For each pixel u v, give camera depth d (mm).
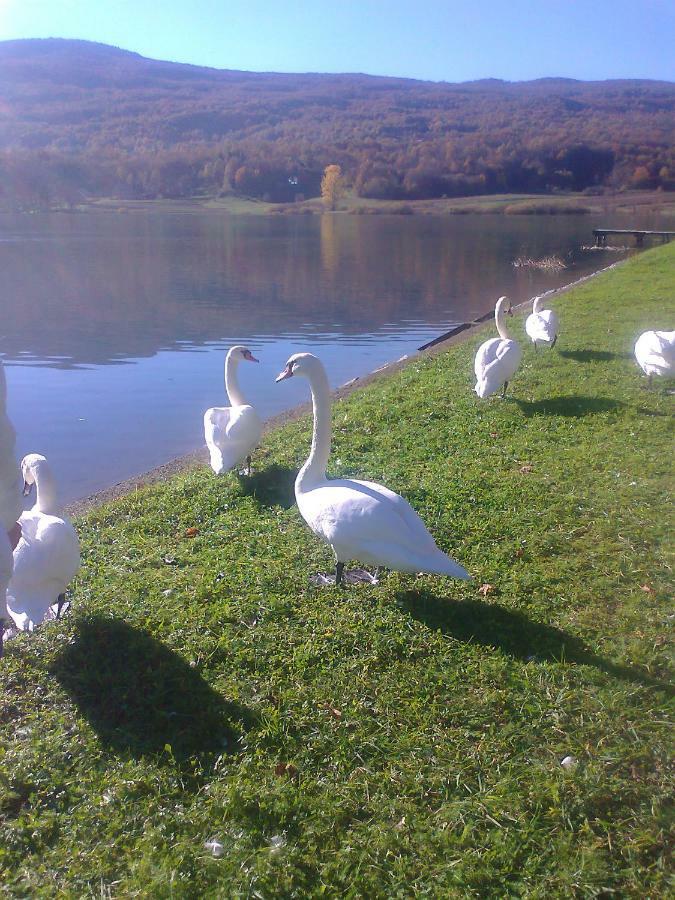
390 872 3324
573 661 4551
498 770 3789
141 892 3213
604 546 5828
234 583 5441
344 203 88250
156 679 4453
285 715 4145
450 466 7539
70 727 4145
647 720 4082
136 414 12758
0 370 4641
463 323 19922
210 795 3672
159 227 59156
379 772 3791
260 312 22969
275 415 11500
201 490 7383
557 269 33062
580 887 3244
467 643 4723
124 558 5961
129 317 21969
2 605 4293
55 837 3525
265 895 3225
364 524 4965
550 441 8211
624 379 10477
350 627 4887
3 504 4719
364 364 16438
